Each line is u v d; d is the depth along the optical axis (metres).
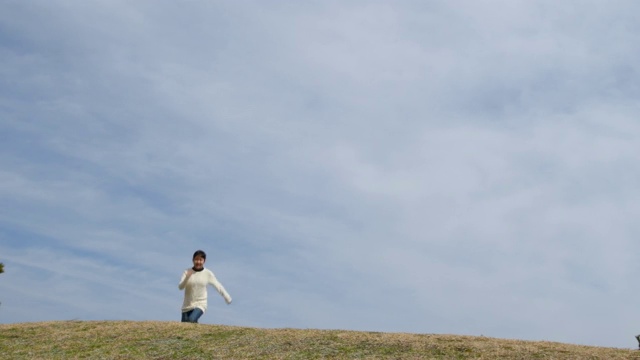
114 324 18.41
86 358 14.95
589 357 14.77
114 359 14.81
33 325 18.72
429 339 16.52
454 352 15.08
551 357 14.66
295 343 15.95
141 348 15.66
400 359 14.45
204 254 18.80
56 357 15.07
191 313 18.53
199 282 18.62
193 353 15.12
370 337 16.66
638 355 15.15
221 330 17.50
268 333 17.11
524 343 16.34
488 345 15.84
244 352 15.15
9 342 16.64
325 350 15.28
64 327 18.23
